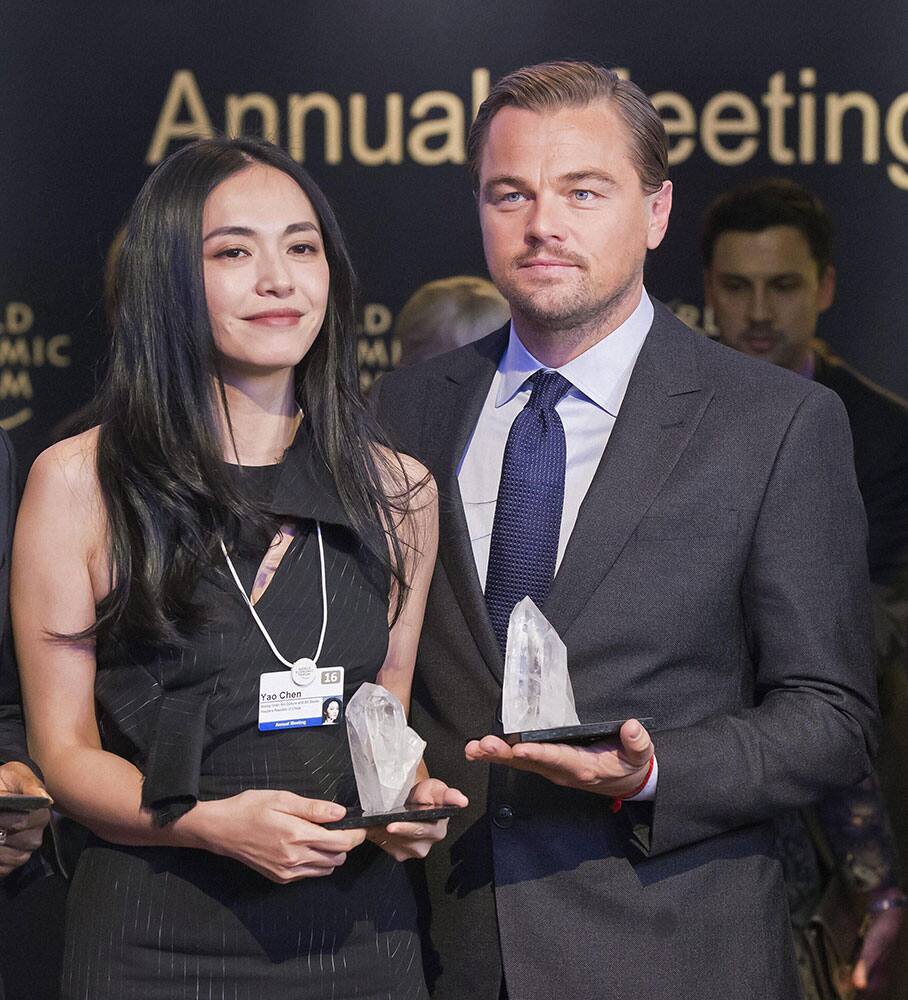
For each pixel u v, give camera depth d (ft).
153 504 9.52
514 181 10.61
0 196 18.15
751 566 10.47
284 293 9.57
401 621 10.64
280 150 10.06
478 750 9.09
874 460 17.42
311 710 9.54
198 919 9.37
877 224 17.69
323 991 9.52
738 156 17.80
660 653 10.30
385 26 17.97
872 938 14.96
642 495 10.46
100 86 18.08
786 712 10.20
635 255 10.81
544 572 10.59
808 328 17.79
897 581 16.90
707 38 17.72
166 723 9.34
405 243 18.11
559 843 10.31
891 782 16.20
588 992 10.09
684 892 10.28
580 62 11.02
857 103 17.66
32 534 9.68
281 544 9.86
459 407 11.35
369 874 9.78
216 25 18.02
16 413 18.29
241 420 9.96
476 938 10.43
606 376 10.94
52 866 10.34
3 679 10.27
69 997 9.52
